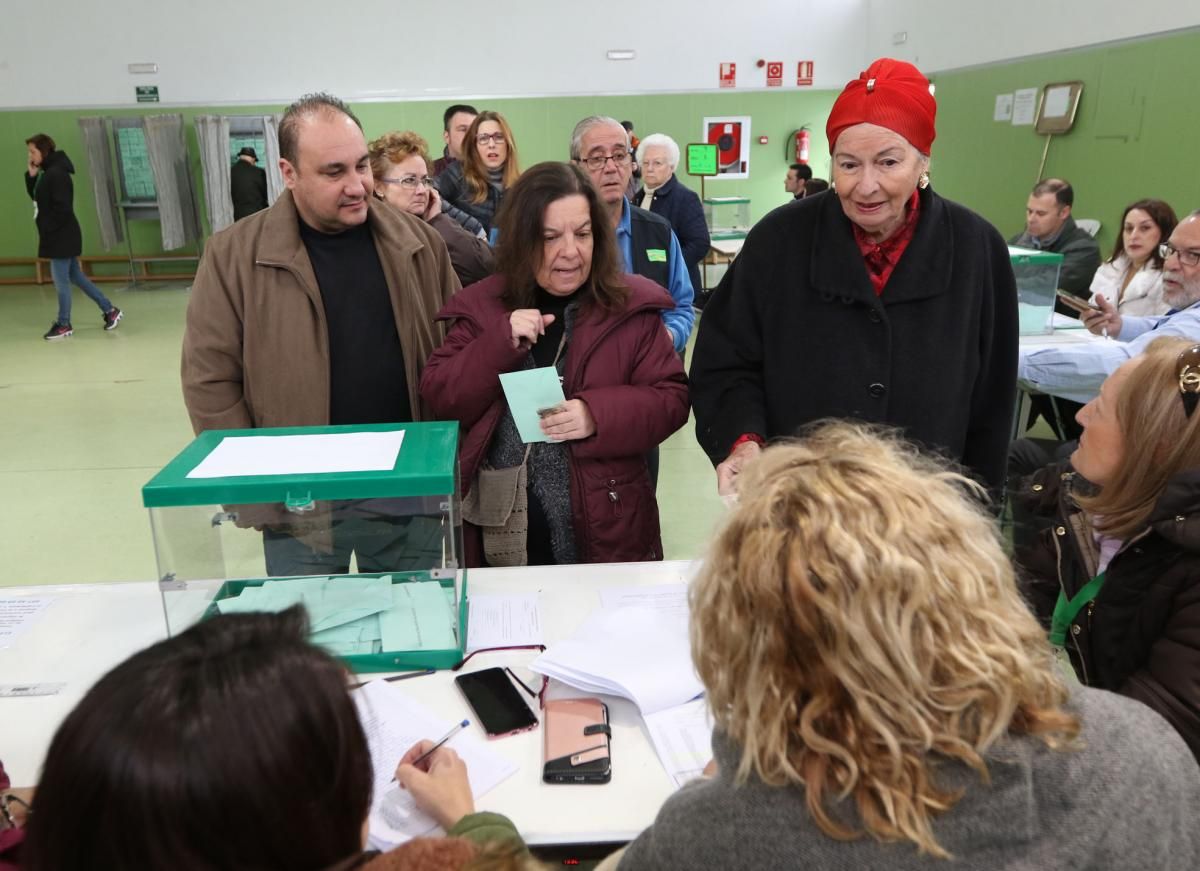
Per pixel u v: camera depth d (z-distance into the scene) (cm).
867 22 824
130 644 143
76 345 630
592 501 175
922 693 61
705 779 74
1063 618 132
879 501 66
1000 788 62
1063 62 524
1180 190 430
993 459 167
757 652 64
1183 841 68
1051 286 330
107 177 829
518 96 827
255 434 151
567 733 117
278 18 796
